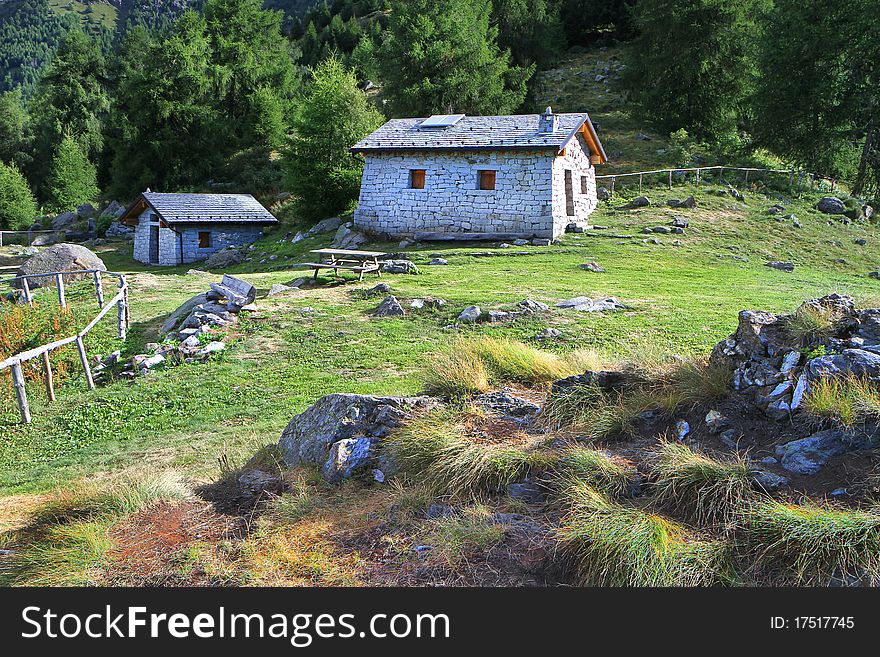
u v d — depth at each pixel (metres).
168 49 57.88
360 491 6.23
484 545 5.02
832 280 22.81
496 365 8.87
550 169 28.22
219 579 4.95
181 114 57.97
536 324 15.48
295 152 37.66
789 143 39.50
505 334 14.92
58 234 48.94
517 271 22.48
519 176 28.69
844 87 37.66
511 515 5.37
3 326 16.09
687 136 46.03
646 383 7.02
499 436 6.63
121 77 76.50
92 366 15.37
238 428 10.56
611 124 50.47
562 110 54.72
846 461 5.06
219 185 56.81
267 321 16.64
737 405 6.13
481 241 28.62
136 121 58.06
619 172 40.06
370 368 13.37
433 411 7.11
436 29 45.66
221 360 14.41
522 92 49.16
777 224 30.94
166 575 5.00
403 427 6.81
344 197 36.59
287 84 67.50
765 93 39.75
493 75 46.44
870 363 5.67
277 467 7.11
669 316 15.85
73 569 5.08
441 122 31.69
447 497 5.84
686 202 33.06
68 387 14.04
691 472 5.15
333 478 6.45
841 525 4.38
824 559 4.34
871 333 6.06
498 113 47.31
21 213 55.66
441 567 4.89
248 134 60.81
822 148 38.72
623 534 4.61
